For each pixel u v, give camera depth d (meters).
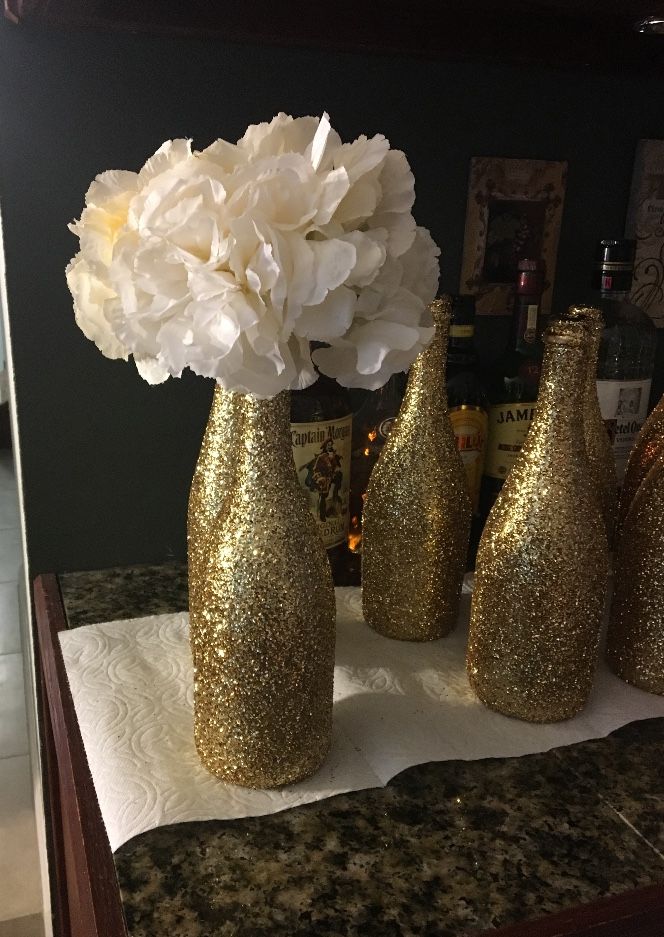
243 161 0.48
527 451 0.62
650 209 1.05
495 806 0.56
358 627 0.80
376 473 0.75
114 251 0.45
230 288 0.41
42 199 0.82
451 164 0.96
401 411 0.73
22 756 1.67
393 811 0.56
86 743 0.62
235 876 0.49
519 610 0.62
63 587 0.88
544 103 0.98
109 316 0.48
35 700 1.02
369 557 0.76
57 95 0.80
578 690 0.64
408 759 0.60
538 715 0.65
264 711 0.54
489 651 0.65
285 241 0.42
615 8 0.78
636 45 0.91
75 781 0.58
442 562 0.74
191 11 0.75
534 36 0.87
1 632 2.18
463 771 0.60
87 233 0.50
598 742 0.63
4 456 3.94
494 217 0.99
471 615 0.68
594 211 1.04
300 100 0.88
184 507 0.97
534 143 0.99
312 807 0.56
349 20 0.81
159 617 0.80
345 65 0.89
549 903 0.48
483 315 1.02
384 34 0.83
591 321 0.58
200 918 0.46
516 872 0.51
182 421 0.94
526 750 0.62
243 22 0.78
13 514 3.14
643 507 0.67
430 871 0.50
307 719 0.56
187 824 0.53
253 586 0.52
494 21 0.85
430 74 0.92
